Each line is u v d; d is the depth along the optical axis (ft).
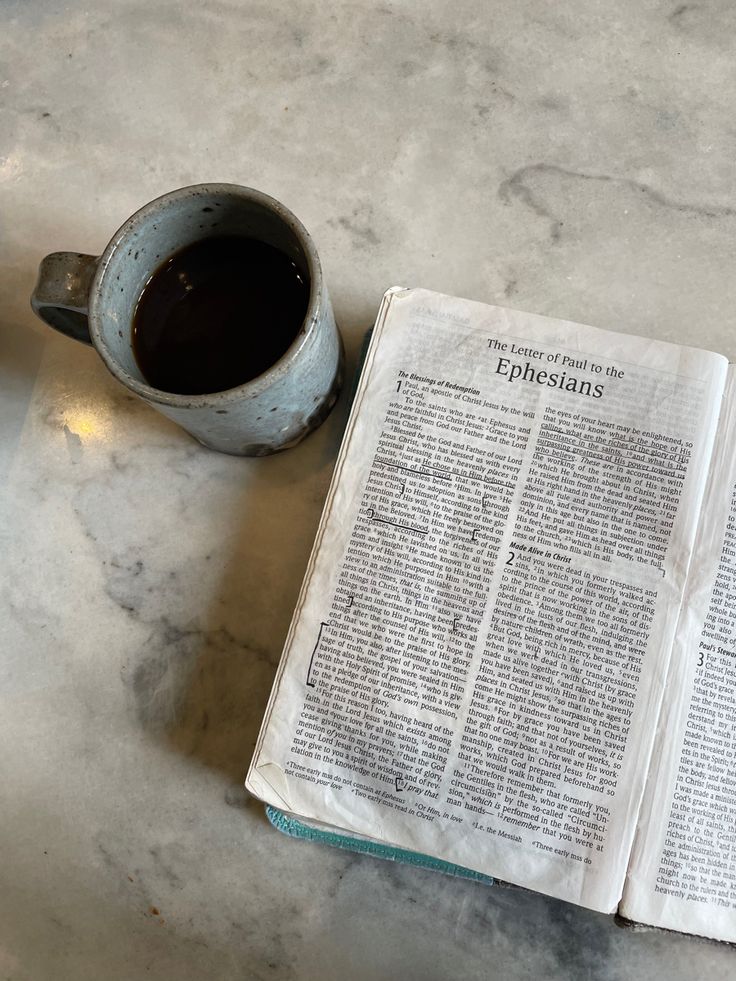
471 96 1.24
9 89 1.28
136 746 1.15
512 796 1.03
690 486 1.07
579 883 1.01
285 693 1.06
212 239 1.03
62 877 1.13
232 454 1.16
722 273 1.19
